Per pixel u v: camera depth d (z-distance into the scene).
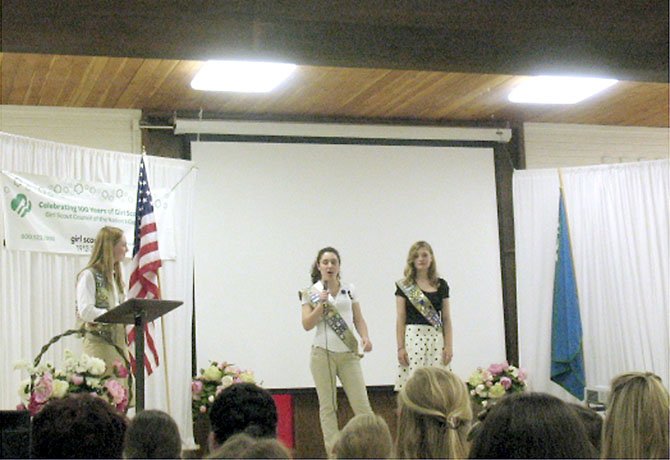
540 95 7.16
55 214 6.06
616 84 6.96
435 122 7.85
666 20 4.88
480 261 7.79
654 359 7.46
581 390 7.45
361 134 7.60
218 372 6.67
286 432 6.99
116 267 5.39
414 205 7.70
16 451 1.92
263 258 7.31
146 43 4.29
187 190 6.97
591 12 4.81
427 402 2.30
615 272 7.61
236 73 6.32
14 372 5.71
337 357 6.12
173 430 2.15
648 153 8.55
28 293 5.90
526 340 7.66
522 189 7.82
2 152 5.84
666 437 2.39
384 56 4.64
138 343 4.16
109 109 7.14
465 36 4.77
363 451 2.12
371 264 7.53
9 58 5.83
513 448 1.70
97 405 1.99
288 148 7.49
